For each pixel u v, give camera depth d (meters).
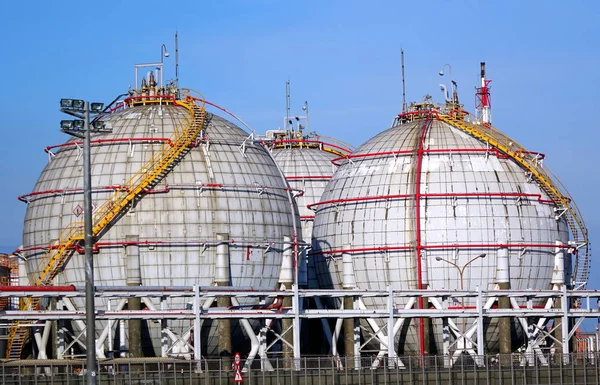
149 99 123.75
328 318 124.06
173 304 113.19
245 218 116.06
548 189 128.38
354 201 129.00
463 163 126.81
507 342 121.31
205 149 117.00
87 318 81.25
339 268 129.88
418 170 126.44
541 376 111.06
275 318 112.38
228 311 108.62
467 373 110.06
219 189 115.44
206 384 101.62
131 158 115.69
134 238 112.25
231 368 108.94
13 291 102.88
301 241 123.81
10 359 109.50
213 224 114.38
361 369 108.56
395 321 123.06
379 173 128.75
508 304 121.56
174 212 113.69
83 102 84.94
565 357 116.88
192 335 112.44
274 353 113.75
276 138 162.88
